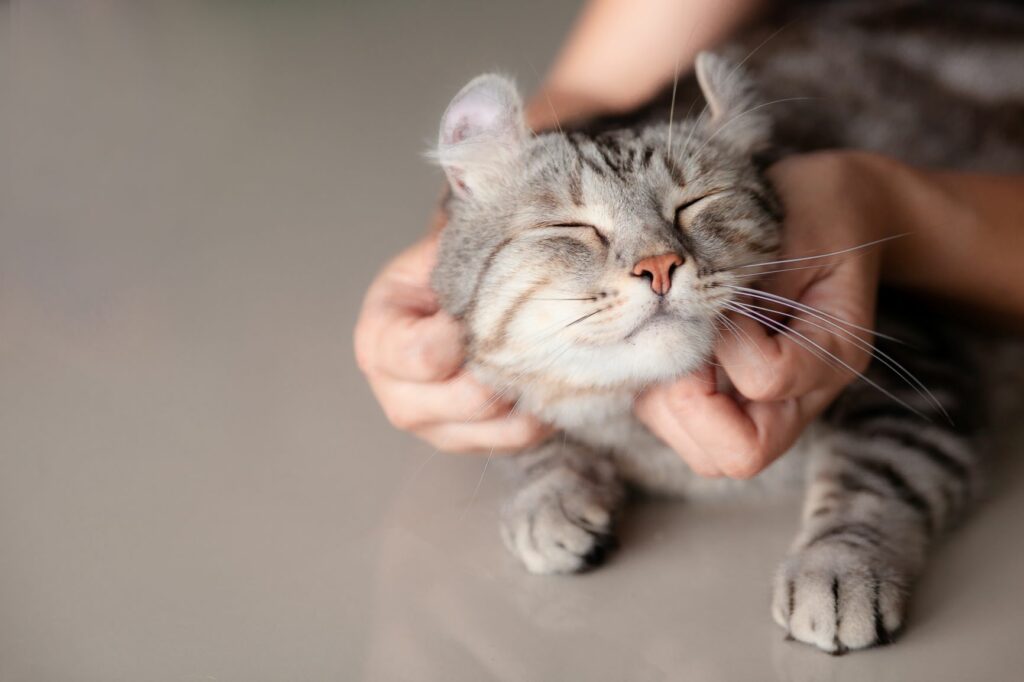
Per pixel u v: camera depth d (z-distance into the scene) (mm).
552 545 599
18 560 617
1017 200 667
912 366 673
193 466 673
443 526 630
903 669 545
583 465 643
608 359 586
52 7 1456
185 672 560
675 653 558
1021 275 666
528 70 1113
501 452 647
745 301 597
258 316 802
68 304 823
